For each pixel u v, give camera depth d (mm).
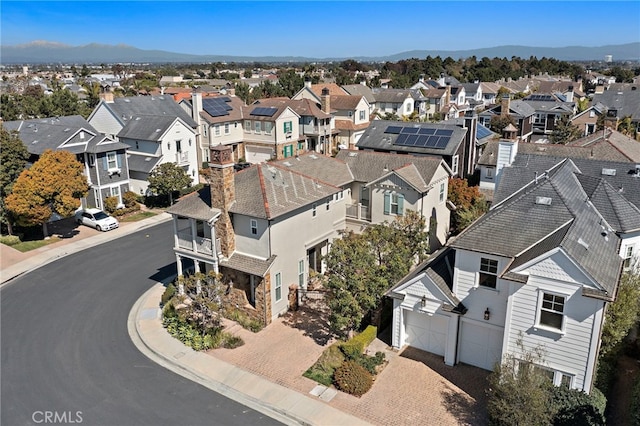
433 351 23750
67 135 45312
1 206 38500
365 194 36031
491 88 120438
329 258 24016
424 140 46531
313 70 173500
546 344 19141
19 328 26656
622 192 27969
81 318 27719
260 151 63156
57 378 22297
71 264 35219
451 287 22469
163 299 28906
